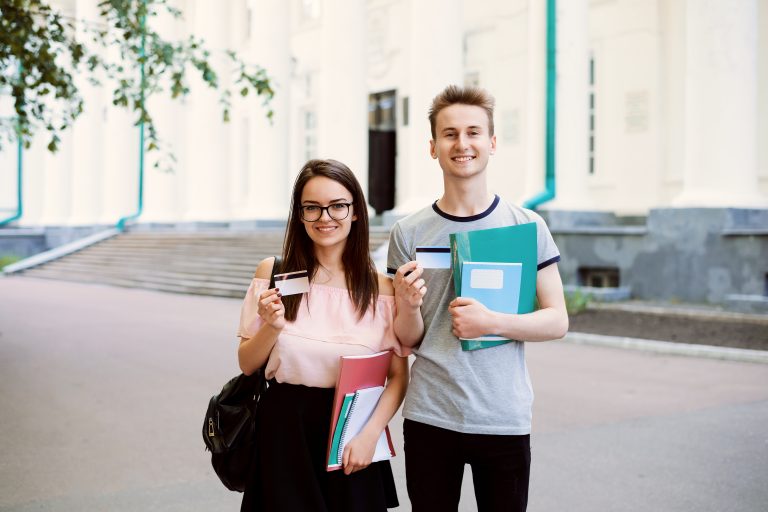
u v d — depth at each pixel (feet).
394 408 7.50
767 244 39.32
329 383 7.35
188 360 27.02
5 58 23.57
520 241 6.97
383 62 76.79
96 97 95.30
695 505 12.74
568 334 32.86
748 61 42.52
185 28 84.74
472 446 6.93
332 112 57.77
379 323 7.54
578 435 17.21
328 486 7.30
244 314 7.67
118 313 42.55
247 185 90.22
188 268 60.54
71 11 94.53
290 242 7.68
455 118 7.14
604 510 12.53
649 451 15.90
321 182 7.32
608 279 47.60
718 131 42.70
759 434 17.22
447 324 7.14
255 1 65.51
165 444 16.22
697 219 42.29
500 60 67.97
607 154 60.54
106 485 13.57
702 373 25.05
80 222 94.89
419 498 7.07
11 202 110.73
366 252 7.59
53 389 21.99
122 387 22.26
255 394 7.75
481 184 7.31
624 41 59.41
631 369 25.85
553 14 50.80
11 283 67.62
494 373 6.97
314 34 83.92
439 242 7.33
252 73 65.26
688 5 43.91
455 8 50.98
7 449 15.83
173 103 82.07
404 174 75.82
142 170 84.28
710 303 41.73
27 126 28.73
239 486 7.70
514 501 6.95
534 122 52.16
